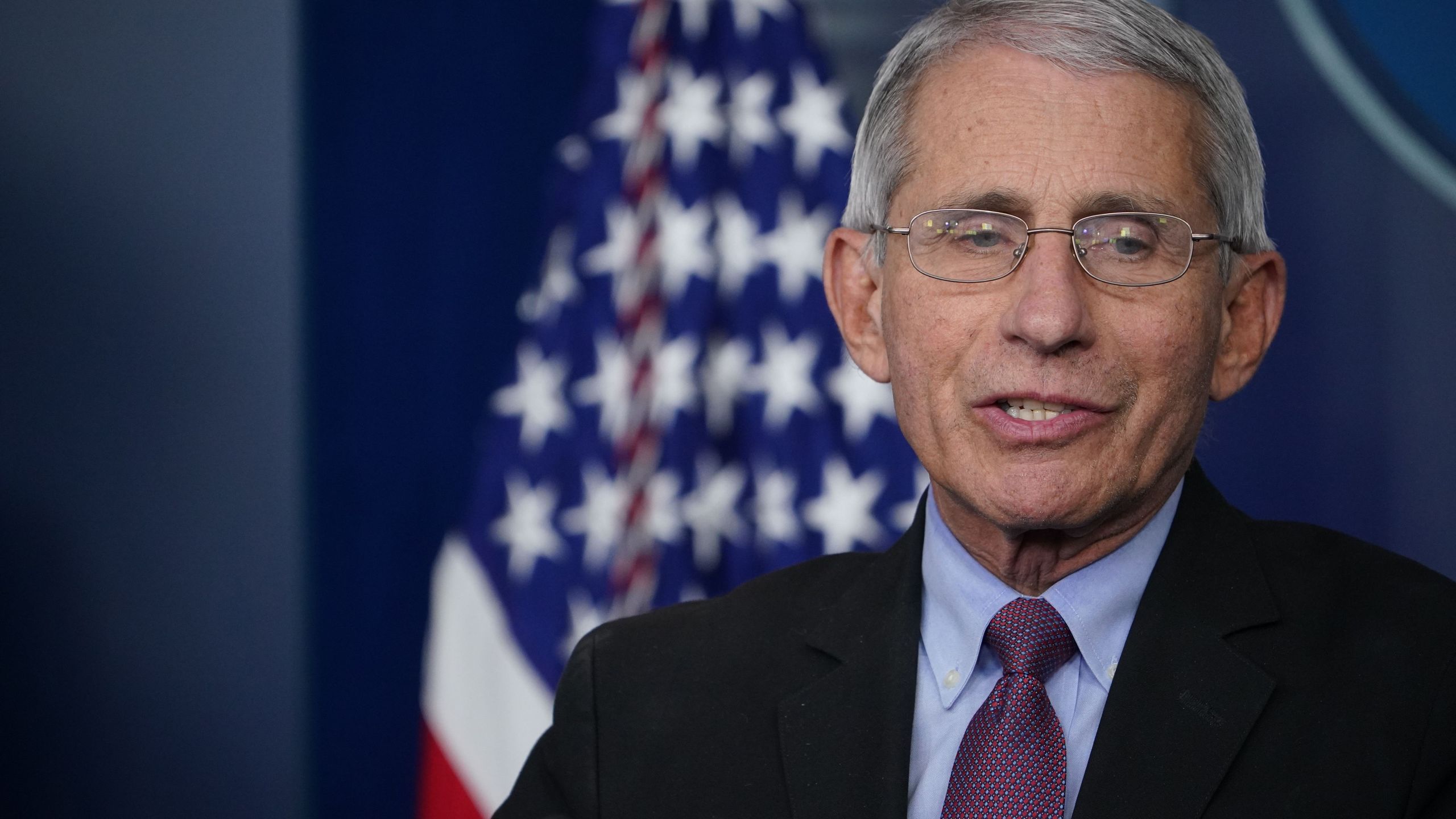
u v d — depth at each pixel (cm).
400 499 399
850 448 342
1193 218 156
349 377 395
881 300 175
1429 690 147
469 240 405
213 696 391
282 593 391
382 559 397
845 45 392
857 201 179
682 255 347
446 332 404
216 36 390
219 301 391
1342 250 343
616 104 363
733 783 167
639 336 347
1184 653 155
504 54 410
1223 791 146
